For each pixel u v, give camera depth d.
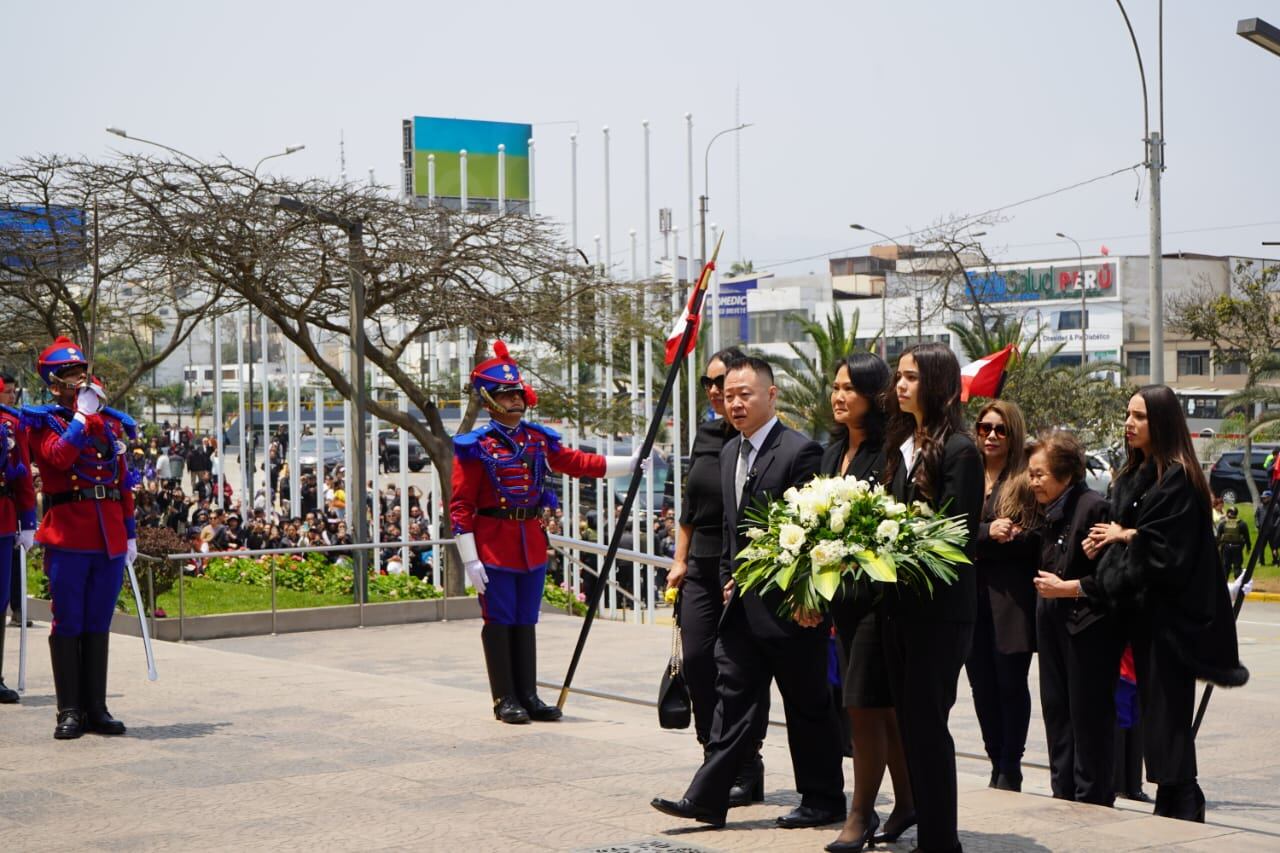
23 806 7.02
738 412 6.79
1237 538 29.25
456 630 16.92
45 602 16.97
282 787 7.41
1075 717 7.60
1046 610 7.84
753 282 79.38
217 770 7.86
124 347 38.16
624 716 10.34
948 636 5.84
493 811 6.86
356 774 7.74
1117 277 78.19
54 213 22.88
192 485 41.44
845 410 6.32
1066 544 7.78
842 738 7.36
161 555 16.08
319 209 20.42
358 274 20.31
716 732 6.70
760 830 6.55
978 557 8.26
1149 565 7.30
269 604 16.94
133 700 10.28
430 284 21.97
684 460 28.84
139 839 6.36
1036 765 9.36
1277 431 37.53
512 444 9.97
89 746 8.58
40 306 24.62
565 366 23.84
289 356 30.09
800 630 6.52
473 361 23.55
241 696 10.48
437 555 20.47
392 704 10.16
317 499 31.22
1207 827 6.67
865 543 5.75
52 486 9.03
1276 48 16.31
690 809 6.48
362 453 20.16
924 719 5.83
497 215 22.38
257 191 20.69
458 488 9.77
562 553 23.12
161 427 52.31
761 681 6.64
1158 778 7.36
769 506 6.27
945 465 5.88
